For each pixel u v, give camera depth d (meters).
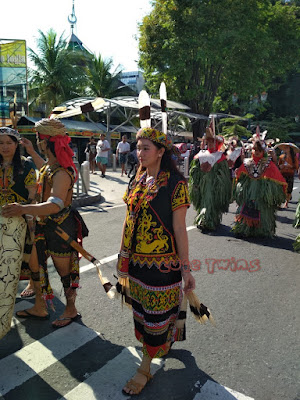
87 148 16.47
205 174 6.61
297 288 4.31
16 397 2.38
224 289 4.21
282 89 35.50
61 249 3.00
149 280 2.31
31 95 27.94
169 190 2.25
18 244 2.54
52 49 27.48
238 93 24.50
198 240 6.21
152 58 22.38
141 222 2.30
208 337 3.18
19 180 2.97
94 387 2.49
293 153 9.30
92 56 31.00
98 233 6.37
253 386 2.56
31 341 3.02
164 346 2.48
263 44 22.06
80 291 4.00
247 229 6.32
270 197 6.05
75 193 9.52
